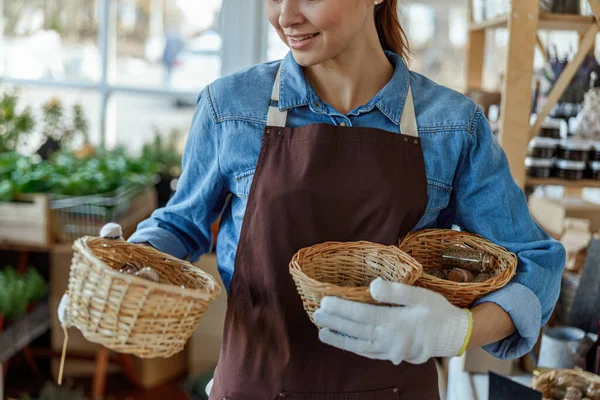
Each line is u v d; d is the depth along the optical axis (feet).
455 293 3.45
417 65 11.37
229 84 4.03
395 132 3.87
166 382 10.37
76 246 3.32
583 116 6.70
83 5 11.02
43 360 10.55
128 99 11.28
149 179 9.82
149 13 10.99
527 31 5.91
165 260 3.82
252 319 3.87
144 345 3.19
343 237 3.75
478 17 8.16
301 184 3.70
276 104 3.90
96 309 3.17
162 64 11.16
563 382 4.94
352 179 3.71
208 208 4.17
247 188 3.91
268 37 10.84
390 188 3.71
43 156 10.39
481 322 3.36
